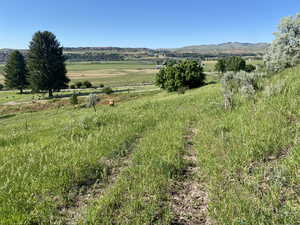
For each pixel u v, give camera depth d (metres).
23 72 75.88
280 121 6.06
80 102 44.28
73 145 6.90
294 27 13.97
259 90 10.58
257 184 3.79
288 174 3.82
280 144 4.91
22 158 6.14
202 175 4.64
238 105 9.29
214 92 16.11
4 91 85.06
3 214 3.57
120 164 5.54
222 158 5.00
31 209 3.77
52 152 6.41
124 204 3.73
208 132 7.05
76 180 4.70
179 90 30.61
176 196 4.04
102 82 104.50
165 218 3.38
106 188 4.44
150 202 3.74
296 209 3.03
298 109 6.55
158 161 5.19
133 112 12.80
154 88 64.44
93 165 5.33
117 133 7.98
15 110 43.72
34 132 10.15
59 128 10.12
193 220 3.40
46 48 62.28
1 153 6.91
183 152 6.00
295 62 13.55
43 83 60.59
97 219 3.40
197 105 12.48
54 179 4.66
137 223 3.24
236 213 3.21
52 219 3.54
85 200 4.08
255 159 4.66
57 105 44.44
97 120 10.26
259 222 2.90
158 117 10.72
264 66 15.18
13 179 4.74
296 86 8.66
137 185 4.24
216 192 3.83
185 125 8.69
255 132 5.66
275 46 14.75
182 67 39.25
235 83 12.72
